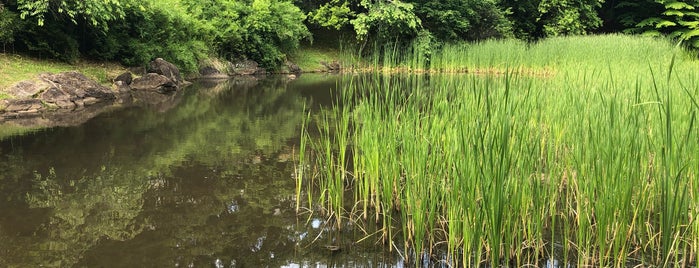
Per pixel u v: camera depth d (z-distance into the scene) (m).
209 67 17.86
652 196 3.44
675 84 5.52
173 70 14.91
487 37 23.80
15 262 3.14
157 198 4.46
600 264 2.87
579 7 26.28
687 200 3.10
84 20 12.88
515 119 3.41
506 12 24.48
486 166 2.99
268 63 20.09
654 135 3.71
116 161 5.74
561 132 4.23
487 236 3.07
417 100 4.73
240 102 11.26
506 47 17.95
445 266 3.11
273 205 4.29
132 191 4.64
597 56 15.64
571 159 3.91
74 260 3.18
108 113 9.52
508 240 2.91
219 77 17.88
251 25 19.59
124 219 3.93
